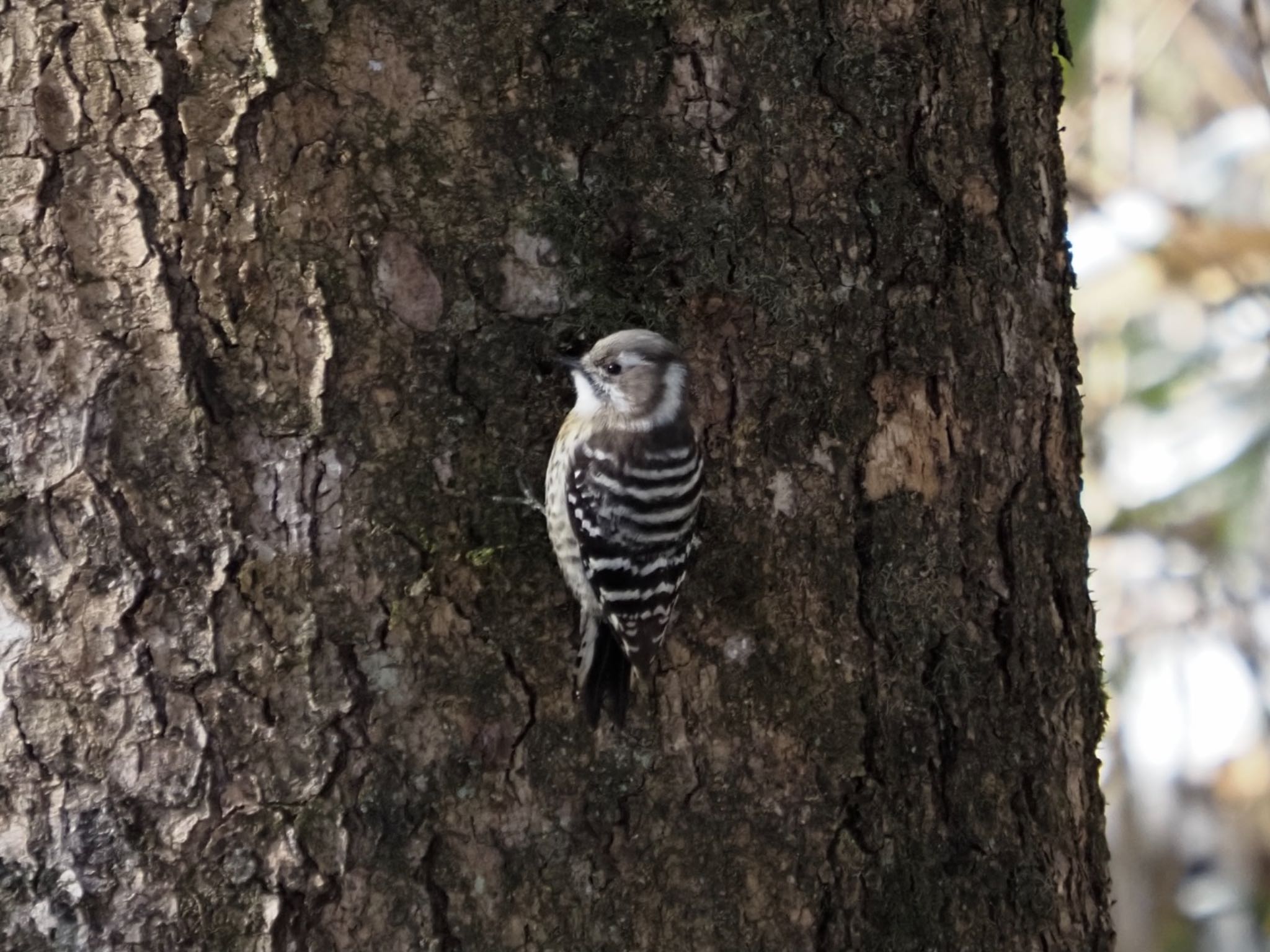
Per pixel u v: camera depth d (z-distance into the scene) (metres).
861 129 7.81
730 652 7.66
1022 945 8.11
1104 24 16.62
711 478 7.72
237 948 6.88
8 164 6.86
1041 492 8.44
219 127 6.93
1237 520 15.39
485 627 7.34
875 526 7.86
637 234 7.57
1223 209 17.86
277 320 6.99
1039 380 8.45
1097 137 16.52
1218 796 16.41
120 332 6.90
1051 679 8.39
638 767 7.45
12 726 6.87
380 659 7.09
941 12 8.01
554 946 7.23
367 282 7.10
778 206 7.70
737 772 7.60
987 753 8.08
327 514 7.05
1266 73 14.33
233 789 6.92
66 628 6.87
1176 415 15.99
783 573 7.73
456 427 7.29
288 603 6.99
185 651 6.92
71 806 6.86
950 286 8.03
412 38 7.16
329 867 6.94
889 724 7.84
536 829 7.28
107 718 6.88
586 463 7.53
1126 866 16.31
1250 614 16.06
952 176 8.05
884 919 7.75
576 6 7.39
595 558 7.54
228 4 6.92
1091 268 16.41
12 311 6.88
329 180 7.04
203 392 6.93
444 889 7.09
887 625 7.86
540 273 7.42
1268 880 16.19
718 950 7.48
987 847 8.03
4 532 6.88
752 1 7.61
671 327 7.66
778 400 7.73
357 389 7.09
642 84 7.50
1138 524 15.90
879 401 7.88
